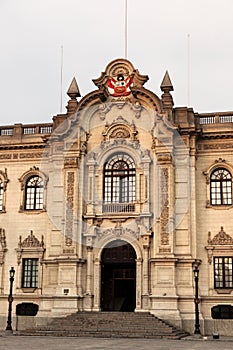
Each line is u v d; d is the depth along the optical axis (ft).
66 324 137.08
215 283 146.51
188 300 141.28
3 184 164.14
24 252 157.89
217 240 148.36
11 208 161.99
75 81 163.32
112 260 151.84
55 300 146.82
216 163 152.87
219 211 150.30
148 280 144.97
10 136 166.71
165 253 143.64
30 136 165.37
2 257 158.92
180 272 144.05
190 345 104.06
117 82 160.56
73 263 148.25
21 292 155.33
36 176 163.84
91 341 111.24
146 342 110.52
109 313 141.79
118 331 129.29
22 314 153.89
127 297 156.25
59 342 107.24
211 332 141.38
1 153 166.50
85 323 136.67
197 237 149.18
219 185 152.97
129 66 160.66
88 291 148.05
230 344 109.60
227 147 153.38
